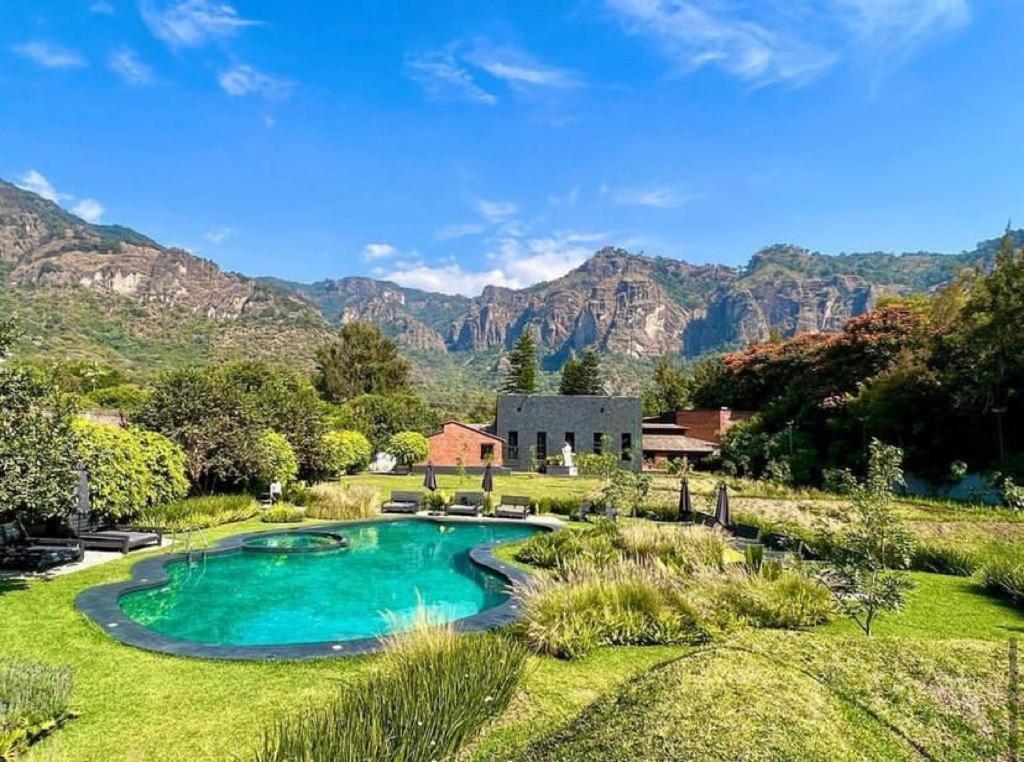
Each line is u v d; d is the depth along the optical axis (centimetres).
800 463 3297
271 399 2586
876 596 739
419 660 600
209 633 921
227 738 524
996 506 1920
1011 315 2383
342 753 416
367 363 6762
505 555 1384
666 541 1205
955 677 492
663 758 356
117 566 1155
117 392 4184
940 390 2659
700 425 5034
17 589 978
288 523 1797
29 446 860
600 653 744
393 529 1816
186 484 1716
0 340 869
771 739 376
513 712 565
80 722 549
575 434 4253
